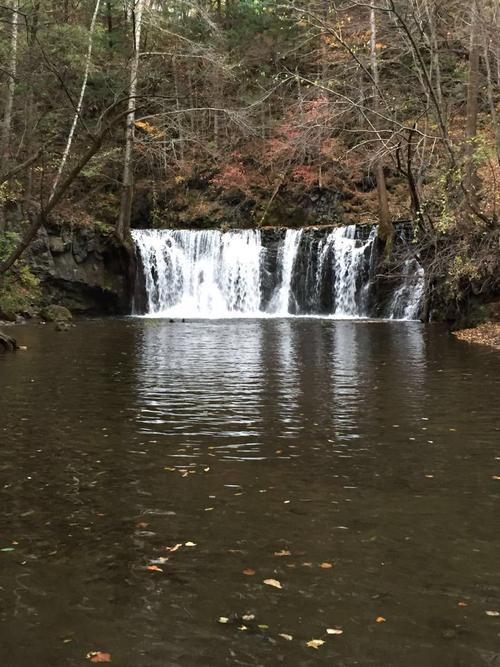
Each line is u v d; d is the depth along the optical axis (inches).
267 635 133.8
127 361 539.2
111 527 189.5
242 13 1425.9
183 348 635.5
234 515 198.5
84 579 157.6
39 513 200.5
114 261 1194.0
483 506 205.5
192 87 1096.8
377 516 197.6
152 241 1238.9
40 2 705.0
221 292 1259.8
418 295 1061.8
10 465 249.0
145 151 1246.9
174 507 205.6
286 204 1397.6
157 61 1013.2
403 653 127.4
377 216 1289.4
